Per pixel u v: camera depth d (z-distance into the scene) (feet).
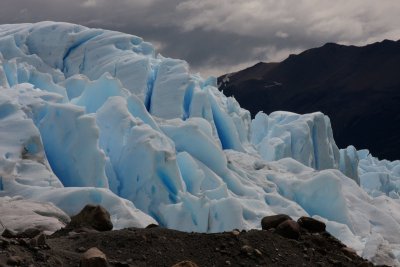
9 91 119.55
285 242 33.94
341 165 209.36
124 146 116.78
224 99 181.37
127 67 172.96
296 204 124.88
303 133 183.21
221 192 114.32
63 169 106.83
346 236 112.47
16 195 89.86
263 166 150.41
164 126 135.33
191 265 26.71
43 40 185.57
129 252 29.73
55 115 110.52
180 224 100.68
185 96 168.25
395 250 110.93
